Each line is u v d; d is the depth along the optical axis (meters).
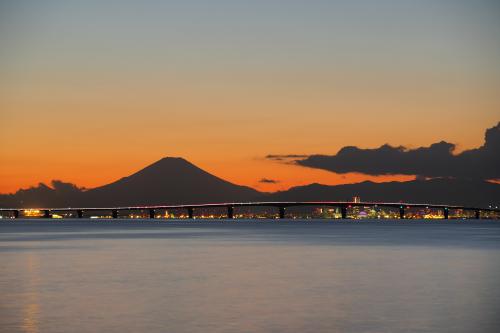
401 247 116.06
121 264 79.62
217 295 51.06
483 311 43.62
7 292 53.25
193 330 37.66
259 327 38.44
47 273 68.75
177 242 137.62
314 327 38.41
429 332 37.09
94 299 49.06
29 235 181.25
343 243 131.62
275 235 180.25
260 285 57.59
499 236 168.88
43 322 39.91
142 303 47.00
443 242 134.88
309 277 64.19
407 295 50.97
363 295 51.06
